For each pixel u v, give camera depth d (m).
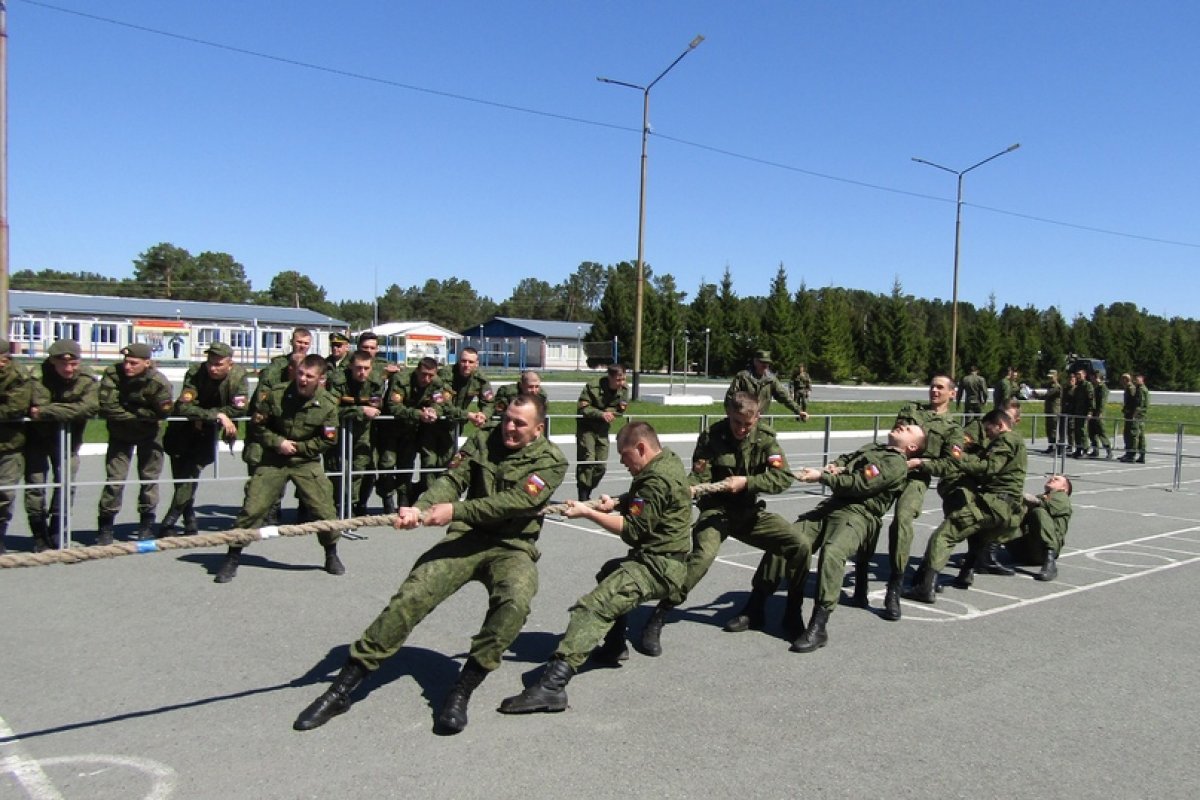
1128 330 79.81
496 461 4.90
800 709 4.92
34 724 4.41
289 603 6.62
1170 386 78.06
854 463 6.59
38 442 7.75
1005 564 9.02
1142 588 8.16
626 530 5.12
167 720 4.49
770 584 6.43
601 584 5.02
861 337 77.38
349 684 4.52
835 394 52.44
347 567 7.81
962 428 7.57
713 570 8.46
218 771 3.96
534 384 9.98
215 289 117.12
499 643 4.47
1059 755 4.43
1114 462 20.53
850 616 6.93
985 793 4.00
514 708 4.66
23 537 8.52
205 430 8.71
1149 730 4.79
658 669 5.52
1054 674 5.67
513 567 4.70
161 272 116.38
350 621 6.21
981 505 7.61
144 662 5.30
